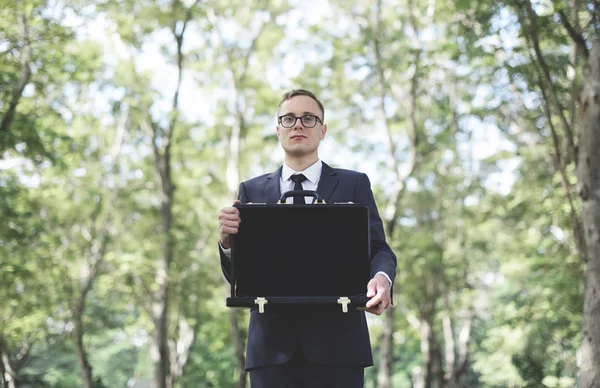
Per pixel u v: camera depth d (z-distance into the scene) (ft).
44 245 66.13
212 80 79.71
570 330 71.67
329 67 73.72
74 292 79.46
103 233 80.59
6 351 78.38
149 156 86.38
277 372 10.77
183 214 91.04
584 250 37.24
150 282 80.89
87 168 80.74
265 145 85.15
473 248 90.02
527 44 38.29
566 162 38.34
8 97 48.62
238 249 10.31
